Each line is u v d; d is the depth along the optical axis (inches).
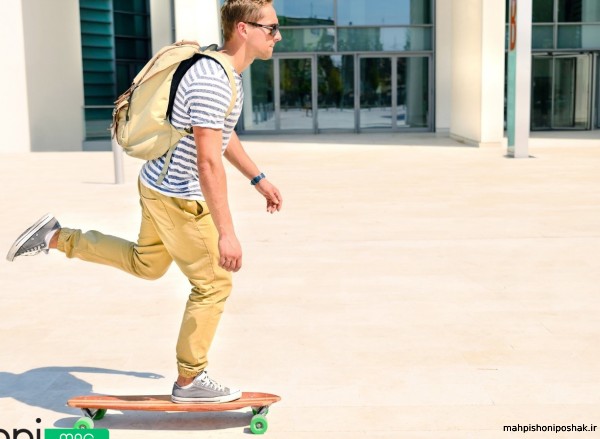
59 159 1152.2
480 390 242.5
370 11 1617.9
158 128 199.3
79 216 613.6
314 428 216.1
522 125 1024.9
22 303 359.6
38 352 287.7
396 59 1631.4
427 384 248.4
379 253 455.8
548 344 287.3
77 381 256.2
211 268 210.5
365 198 684.1
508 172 866.8
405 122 1651.1
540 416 222.2
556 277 391.2
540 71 1615.4
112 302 358.6
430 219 568.7
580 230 515.5
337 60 1638.8
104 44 1791.3
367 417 223.1
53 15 1439.5
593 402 231.9
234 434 213.0
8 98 1362.0
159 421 223.1
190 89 193.2
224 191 196.4
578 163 951.0
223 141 204.1
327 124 1657.2
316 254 456.4
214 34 1268.5
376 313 332.2
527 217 569.3
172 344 294.8
